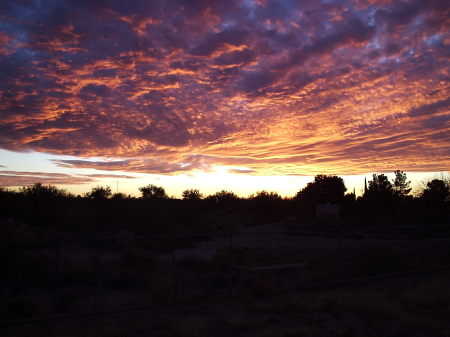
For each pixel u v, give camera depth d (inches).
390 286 611.2
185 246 967.6
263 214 2576.3
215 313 447.5
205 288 580.7
